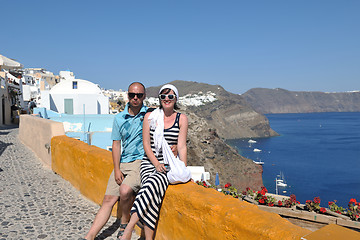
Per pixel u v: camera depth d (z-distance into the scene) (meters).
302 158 151.62
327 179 104.38
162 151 2.63
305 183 100.06
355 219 5.77
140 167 2.81
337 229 1.59
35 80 74.50
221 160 90.19
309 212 6.24
